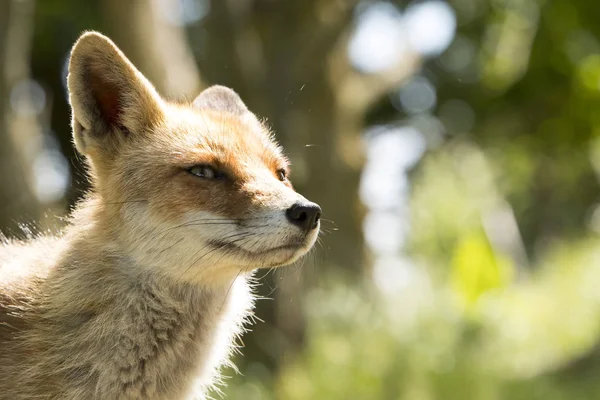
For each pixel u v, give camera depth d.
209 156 6.74
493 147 25.38
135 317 6.49
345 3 19.25
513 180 32.88
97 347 6.37
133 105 7.01
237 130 7.26
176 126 7.04
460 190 22.25
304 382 13.45
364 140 24.06
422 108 26.19
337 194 20.78
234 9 17.45
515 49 20.28
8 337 6.43
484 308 14.84
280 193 6.64
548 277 22.08
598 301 19.25
